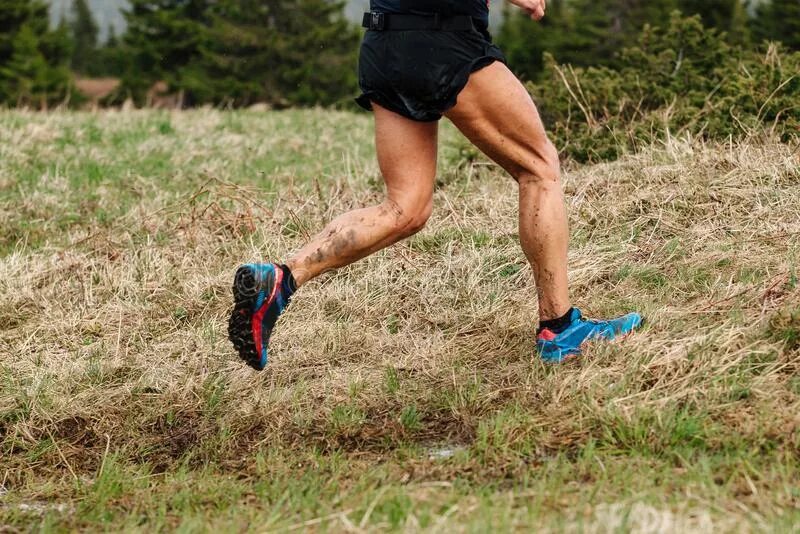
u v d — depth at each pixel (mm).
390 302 7051
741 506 3828
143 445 5531
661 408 4832
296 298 7219
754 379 4973
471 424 5164
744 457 4293
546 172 5414
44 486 5098
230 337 5141
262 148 14523
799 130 8664
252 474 4977
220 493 4641
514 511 3932
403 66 5098
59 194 11000
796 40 46312
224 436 5402
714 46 10953
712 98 10023
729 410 4750
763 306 5742
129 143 15008
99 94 69500
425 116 5207
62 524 4473
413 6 5055
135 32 60156
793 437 4434
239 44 56656
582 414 4949
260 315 5082
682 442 4551
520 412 5117
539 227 5418
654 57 10867
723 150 8500
